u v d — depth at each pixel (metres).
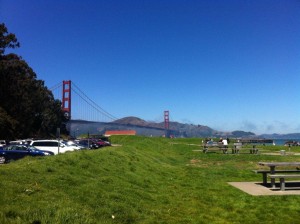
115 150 19.48
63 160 12.48
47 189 8.56
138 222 8.11
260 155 30.33
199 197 11.98
